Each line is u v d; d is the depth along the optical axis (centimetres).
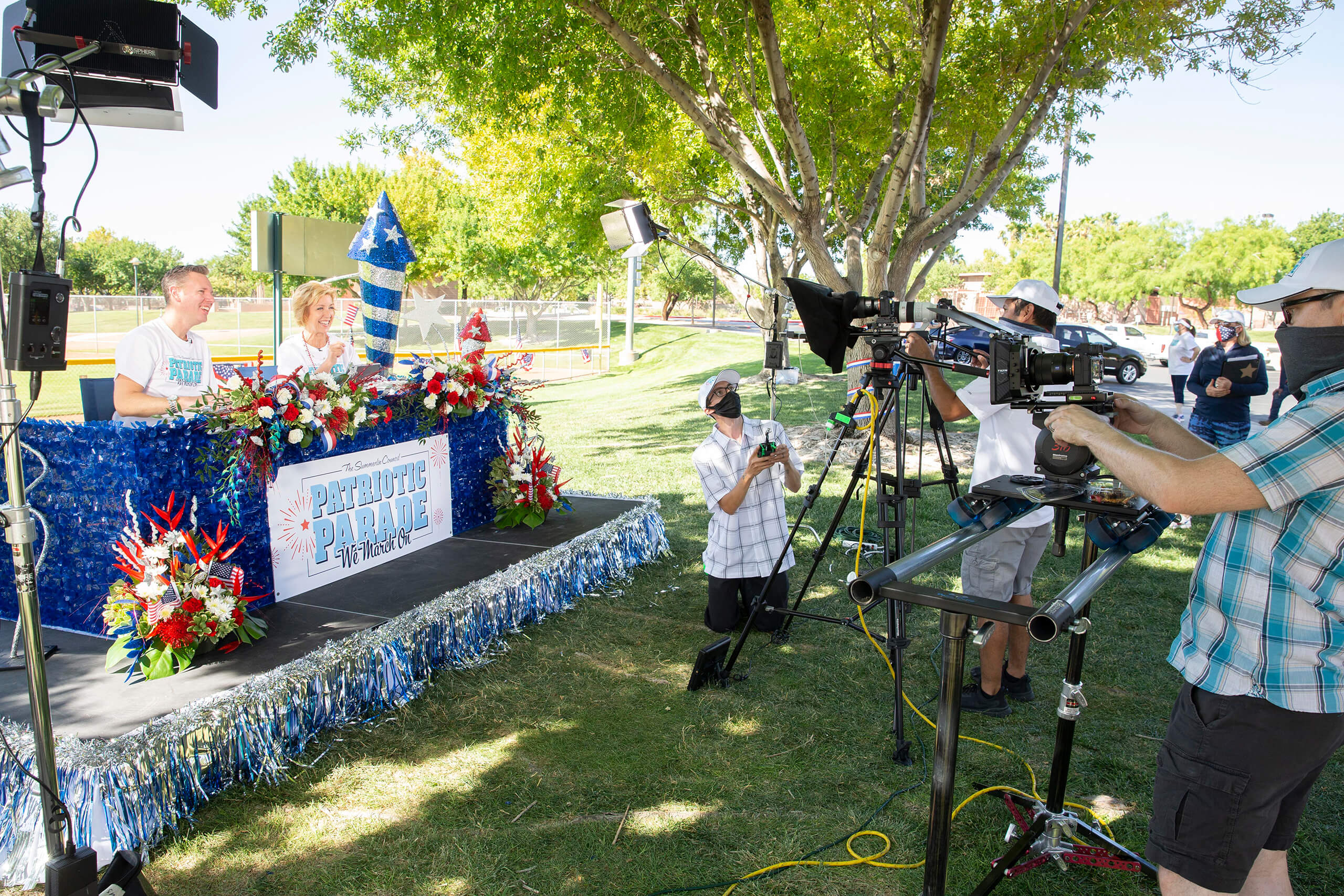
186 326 409
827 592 517
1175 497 162
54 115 223
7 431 210
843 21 905
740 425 444
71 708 288
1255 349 735
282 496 396
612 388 1916
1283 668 168
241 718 294
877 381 343
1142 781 312
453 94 927
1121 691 387
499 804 295
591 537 517
